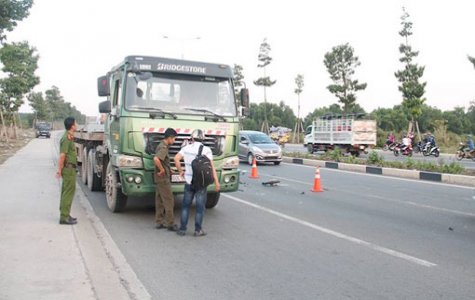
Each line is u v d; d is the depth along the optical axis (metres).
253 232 7.86
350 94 42.38
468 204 11.02
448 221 8.98
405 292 5.05
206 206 9.98
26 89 34.97
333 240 7.34
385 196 12.26
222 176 8.89
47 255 5.81
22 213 8.38
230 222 8.67
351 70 42.31
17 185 12.05
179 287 5.15
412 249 6.84
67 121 7.62
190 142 7.93
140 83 8.66
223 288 5.14
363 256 6.45
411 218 9.24
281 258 6.31
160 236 7.50
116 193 9.14
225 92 9.26
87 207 9.86
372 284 5.30
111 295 4.86
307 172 19.00
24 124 77.75
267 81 54.53
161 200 8.05
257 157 22.33
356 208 10.35
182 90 8.93
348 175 17.86
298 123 59.16
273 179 16.12
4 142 34.81
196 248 6.79
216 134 8.87
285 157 25.75
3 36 16.31
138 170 8.40
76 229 7.28
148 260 6.16
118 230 7.88
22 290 4.65
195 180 7.38
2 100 33.47
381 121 60.62
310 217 9.22
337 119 31.53
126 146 8.40
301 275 5.60
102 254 6.40
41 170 15.91
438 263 6.14
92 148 12.65
